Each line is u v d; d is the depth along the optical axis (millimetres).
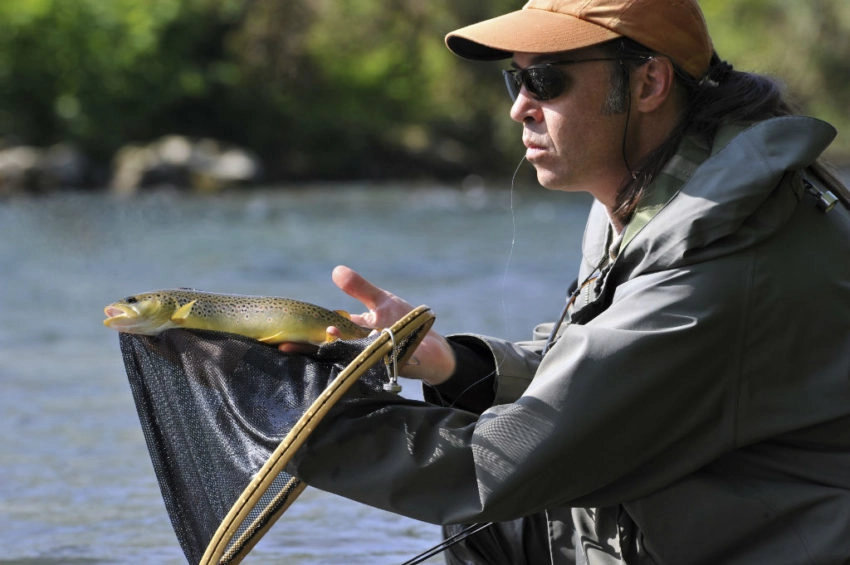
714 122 5590
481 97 88125
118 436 13070
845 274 5324
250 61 84562
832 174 5793
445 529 6695
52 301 26344
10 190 62094
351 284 5758
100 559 8719
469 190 69875
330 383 5355
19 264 33438
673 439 5277
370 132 83125
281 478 5488
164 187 65375
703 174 5297
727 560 5418
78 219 48562
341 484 5355
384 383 5438
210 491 5586
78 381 16578
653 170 5609
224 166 68312
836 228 5402
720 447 5305
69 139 73500
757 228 5195
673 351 5152
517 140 84125
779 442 5375
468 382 6012
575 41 5629
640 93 5719
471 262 33219
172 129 79062
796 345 5254
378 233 42688
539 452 5172
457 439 5328
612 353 5156
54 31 73625
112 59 75312
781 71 6797
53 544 9086
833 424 5316
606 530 5680
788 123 5242
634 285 5332
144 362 5727
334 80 86125
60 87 74000
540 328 7293
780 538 5324
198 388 5586
